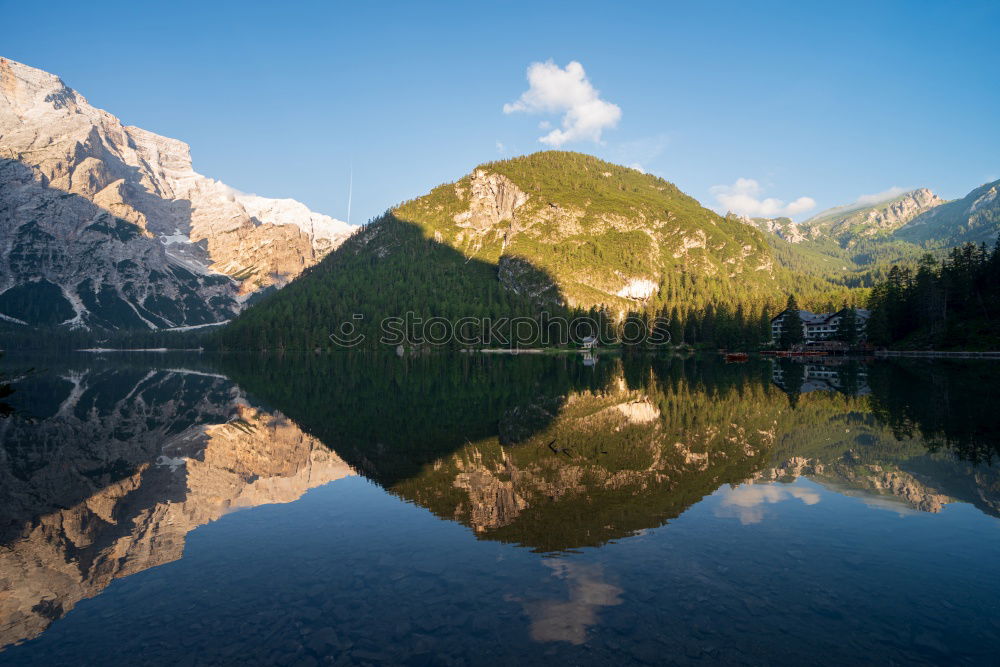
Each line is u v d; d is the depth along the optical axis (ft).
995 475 60.13
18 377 260.01
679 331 566.36
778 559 38.88
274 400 153.89
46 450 86.33
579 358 467.93
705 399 134.92
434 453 79.41
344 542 44.60
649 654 27.55
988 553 39.45
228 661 28.07
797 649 27.71
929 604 32.19
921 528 44.57
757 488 57.06
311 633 30.58
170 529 49.01
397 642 29.27
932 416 98.99
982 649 27.55
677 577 36.32
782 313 496.23
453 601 33.83
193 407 138.10
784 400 128.57
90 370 328.49
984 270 342.64
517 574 37.45
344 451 81.97
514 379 229.45
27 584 38.01
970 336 331.77
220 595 35.58
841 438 81.35
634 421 104.12
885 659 26.71
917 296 373.20
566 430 96.12
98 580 38.37
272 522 50.11
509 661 27.20
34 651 29.17
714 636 29.01
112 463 76.89
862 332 426.10
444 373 286.66
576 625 30.50
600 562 38.99
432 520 49.57
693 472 64.23
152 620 32.55
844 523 46.03
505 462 72.43
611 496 55.47
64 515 53.72
